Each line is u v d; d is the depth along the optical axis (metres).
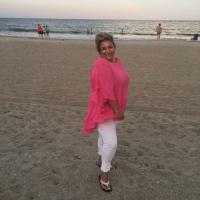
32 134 4.99
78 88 8.44
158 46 20.03
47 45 19.80
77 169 3.89
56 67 11.73
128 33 50.84
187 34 50.16
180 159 4.23
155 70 11.34
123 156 4.26
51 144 4.62
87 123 3.30
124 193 3.42
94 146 4.56
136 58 14.43
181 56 15.39
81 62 13.06
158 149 4.52
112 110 3.12
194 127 5.45
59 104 6.91
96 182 3.62
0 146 4.54
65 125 5.42
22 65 12.08
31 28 66.81
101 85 3.01
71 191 3.44
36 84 8.84
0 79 9.48
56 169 3.88
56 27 76.38
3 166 3.95
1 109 6.31
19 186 3.52
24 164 4.01
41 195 3.36
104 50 3.09
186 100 7.39
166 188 3.53
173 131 5.23
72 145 4.59
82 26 87.31
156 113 6.21
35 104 6.73
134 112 6.23
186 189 3.52
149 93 7.99
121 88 3.14
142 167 3.97
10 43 20.59
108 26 91.25
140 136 4.99
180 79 9.84
